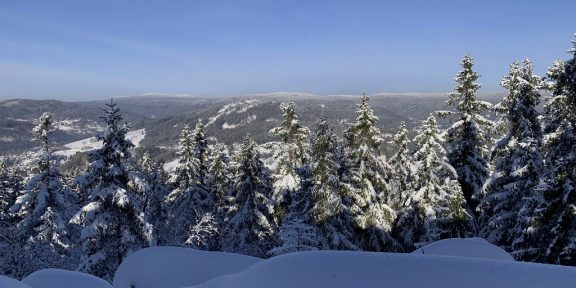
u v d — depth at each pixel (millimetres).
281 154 33625
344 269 6547
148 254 13906
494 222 21734
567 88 16078
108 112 21406
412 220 26922
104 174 21156
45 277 10641
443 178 25469
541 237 17328
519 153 20906
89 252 21688
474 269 6016
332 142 23688
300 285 6484
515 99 21625
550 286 5371
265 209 33406
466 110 25266
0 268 21250
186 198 37250
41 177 27641
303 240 17547
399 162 30453
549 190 16203
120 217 21891
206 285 8781
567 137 15883
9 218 37344
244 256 14773
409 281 6000
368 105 26250
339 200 23234
